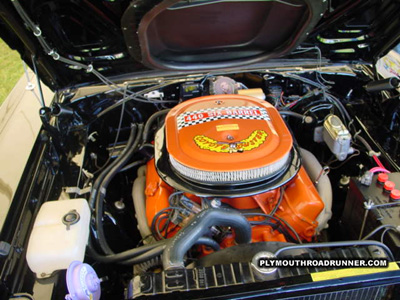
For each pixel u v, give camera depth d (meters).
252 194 1.48
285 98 2.23
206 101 1.86
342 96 2.34
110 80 2.15
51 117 1.90
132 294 1.15
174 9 1.68
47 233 1.30
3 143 2.07
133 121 2.24
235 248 1.42
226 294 1.12
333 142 1.84
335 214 2.04
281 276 1.17
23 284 1.26
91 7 1.70
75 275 1.13
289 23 1.90
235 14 1.83
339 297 1.15
